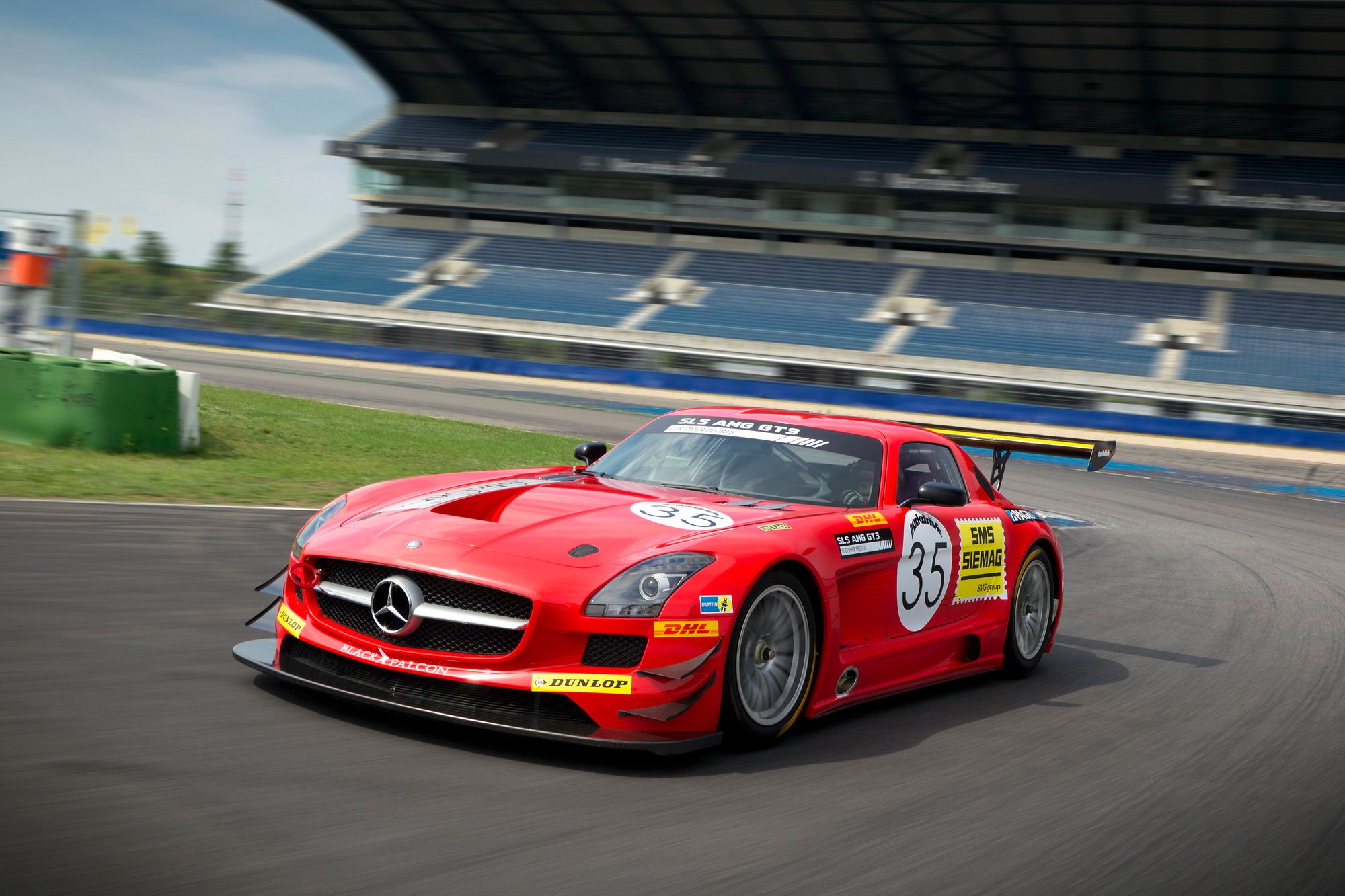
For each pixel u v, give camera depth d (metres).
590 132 44.19
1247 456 24.88
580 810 2.83
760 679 3.49
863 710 4.21
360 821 2.59
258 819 2.54
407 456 13.03
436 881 2.31
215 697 3.50
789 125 42.44
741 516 3.75
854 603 3.88
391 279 39.94
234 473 9.85
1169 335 32.38
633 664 3.16
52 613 4.48
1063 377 30.33
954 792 3.27
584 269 40.06
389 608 3.29
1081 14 32.44
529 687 3.14
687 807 2.92
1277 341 31.70
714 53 39.91
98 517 6.96
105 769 2.77
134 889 2.12
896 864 2.66
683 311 36.50
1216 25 31.69
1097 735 4.11
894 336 33.81
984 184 36.25
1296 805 3.43
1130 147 38.28
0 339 11.84
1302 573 9.70
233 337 36.66
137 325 38.00
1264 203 33.38
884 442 4.59
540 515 3.63
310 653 3.57
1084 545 10.46
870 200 38.59
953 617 4.54
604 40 40.59
